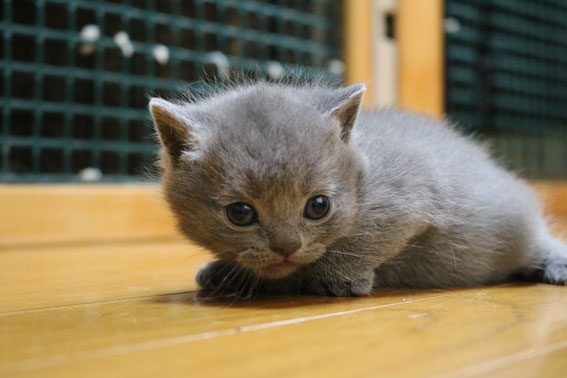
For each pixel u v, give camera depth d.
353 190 0.29
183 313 0.27
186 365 0.21
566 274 0.33
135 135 0.58
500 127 0.79
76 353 0.22
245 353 0.22
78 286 0.32
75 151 0.58
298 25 0.61
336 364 0.21
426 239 0.32
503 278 0.34
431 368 0.21
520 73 0.80
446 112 0.73
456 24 0.73
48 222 0.50
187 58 0.57
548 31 0.82
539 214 0.35
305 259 0.28
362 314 0.26
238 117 0.29
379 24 0.63
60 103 0.53
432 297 0.30
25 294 0.30
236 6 0.58
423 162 0.31
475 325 0.25
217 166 0.28
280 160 0.27
